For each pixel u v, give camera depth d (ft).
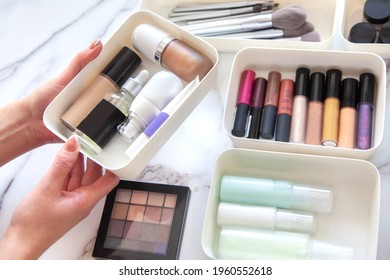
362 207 2.32
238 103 2.51
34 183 2.68
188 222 2.44
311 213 2.31
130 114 2.36
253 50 2.52
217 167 2.35
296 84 2.50
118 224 2.43
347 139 2.36
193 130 2.64
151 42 2.48
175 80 2.42
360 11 2.68
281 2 2.78
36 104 2.56
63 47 3.01
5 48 3.07
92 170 2.43
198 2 2.88
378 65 2.41
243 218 2.30
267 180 2.34
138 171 2.37
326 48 2.56
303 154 2.31
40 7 3.13
